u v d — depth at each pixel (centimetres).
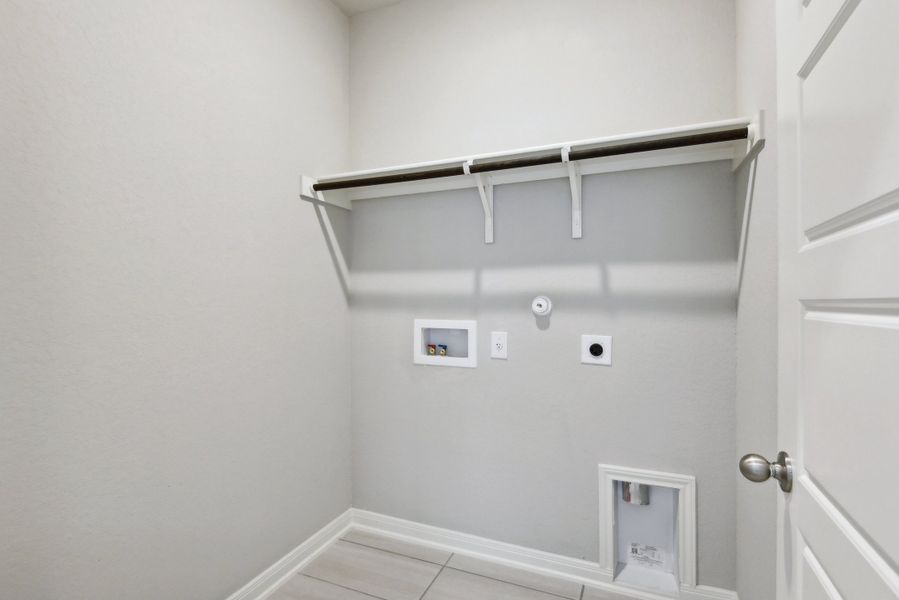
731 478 145
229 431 142
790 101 75
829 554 60
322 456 185
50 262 96
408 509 194
